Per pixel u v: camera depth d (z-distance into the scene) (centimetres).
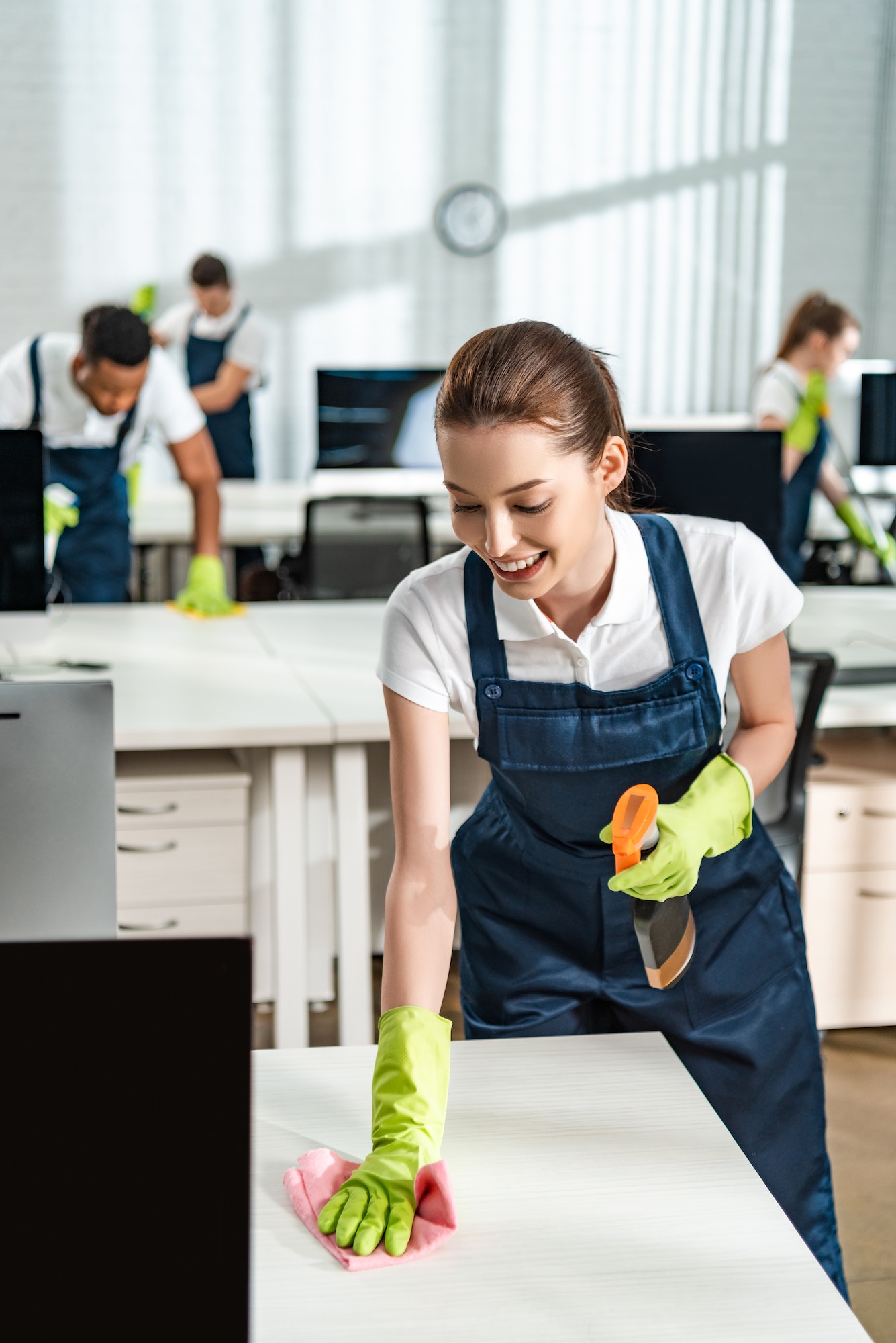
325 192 698
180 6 666
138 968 60
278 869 231
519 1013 139
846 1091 249
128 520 352
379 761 274
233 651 282
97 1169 61
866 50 723
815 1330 87
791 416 383
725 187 728
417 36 691
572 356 103
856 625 315
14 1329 61
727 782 121
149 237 686
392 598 130
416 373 510
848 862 257
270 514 495
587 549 121
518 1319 88
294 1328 87
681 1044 138
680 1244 96
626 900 136
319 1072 121
